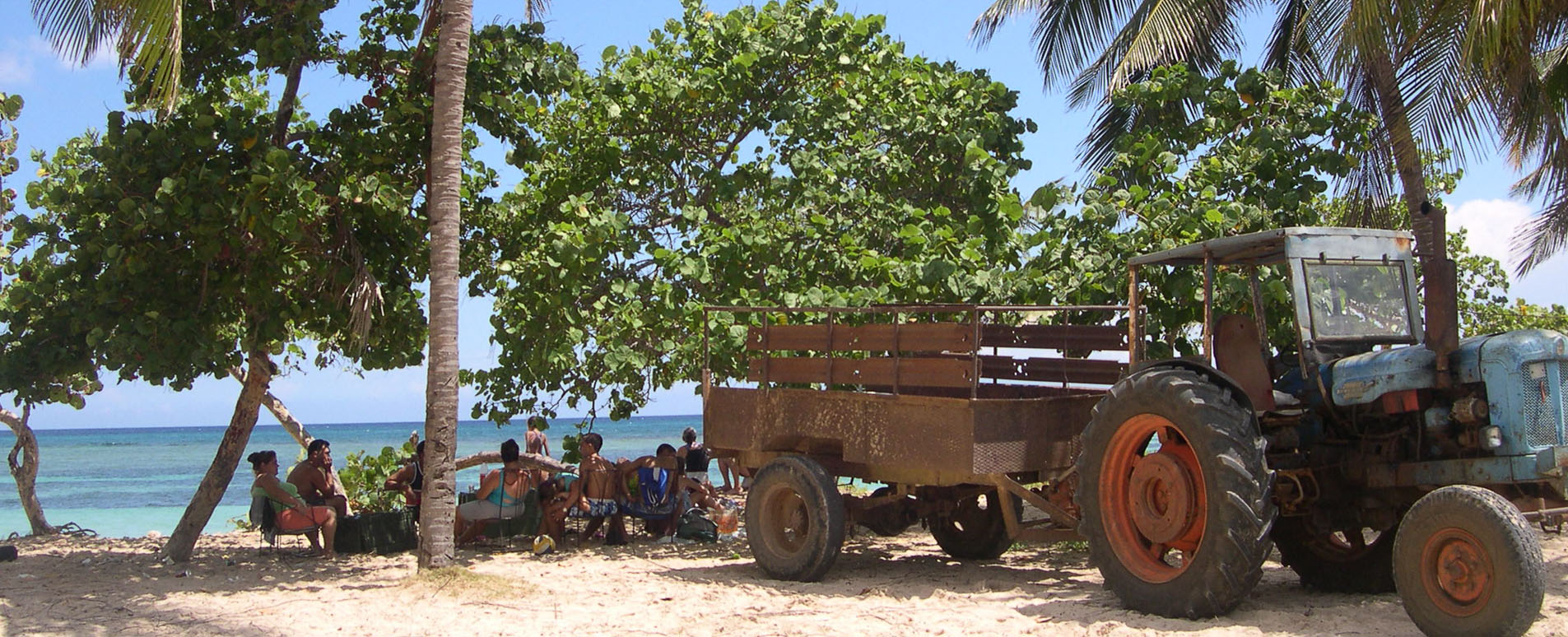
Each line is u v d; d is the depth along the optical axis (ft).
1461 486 18.34
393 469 45.27
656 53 41.34
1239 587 20.21
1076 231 34.45
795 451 29.43
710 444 31.45
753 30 41.19
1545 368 19.44
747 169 39.78
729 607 24.04
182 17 29.71
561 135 39.81
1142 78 48.65
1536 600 17.10
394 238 32.65
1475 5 31.65
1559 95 40.19
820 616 22.72
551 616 23.16
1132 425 22.38
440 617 23.26
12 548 34.22
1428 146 41.93
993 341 28.32
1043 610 22.94
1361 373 20.92
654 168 40.81
